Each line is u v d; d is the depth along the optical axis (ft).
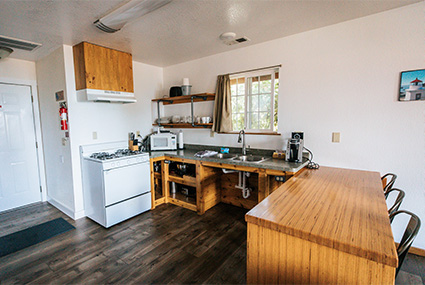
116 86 10.11
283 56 9.07
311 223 3.59
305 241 3.39
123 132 11.70
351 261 3.05
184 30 8.05
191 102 11.81
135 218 9.73
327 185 5.85
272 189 8.86
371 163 7.62
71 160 9.57
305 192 5.27
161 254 7.11
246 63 10.11
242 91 10.87
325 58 8.16
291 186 5.77
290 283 3.60
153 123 13.42
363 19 7.36
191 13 6.79
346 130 7.97
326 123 8.33
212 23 7.54
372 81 7.39
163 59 11.88
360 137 7.73
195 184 10.27
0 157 10.53
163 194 11.52
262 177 7.93
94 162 9.03
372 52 7.31
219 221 9.39
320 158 8.56
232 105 11.25
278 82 9.32
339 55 7.88
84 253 7.20
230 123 10.71
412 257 6.92
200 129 12.21
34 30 7.62
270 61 9.42
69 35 8.15
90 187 9.46
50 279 6.05
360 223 3.60
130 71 10.75
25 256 7.09
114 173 8.98
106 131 10.87
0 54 9.18
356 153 7.85
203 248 7.43
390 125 7.21
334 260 3.18
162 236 8.20
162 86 13.88
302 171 7.55
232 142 11.03
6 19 6.73
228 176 11.18
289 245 3.54
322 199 4.78
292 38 8.79
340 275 3.15
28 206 11.32
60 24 7.21
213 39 9.05
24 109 11.12
